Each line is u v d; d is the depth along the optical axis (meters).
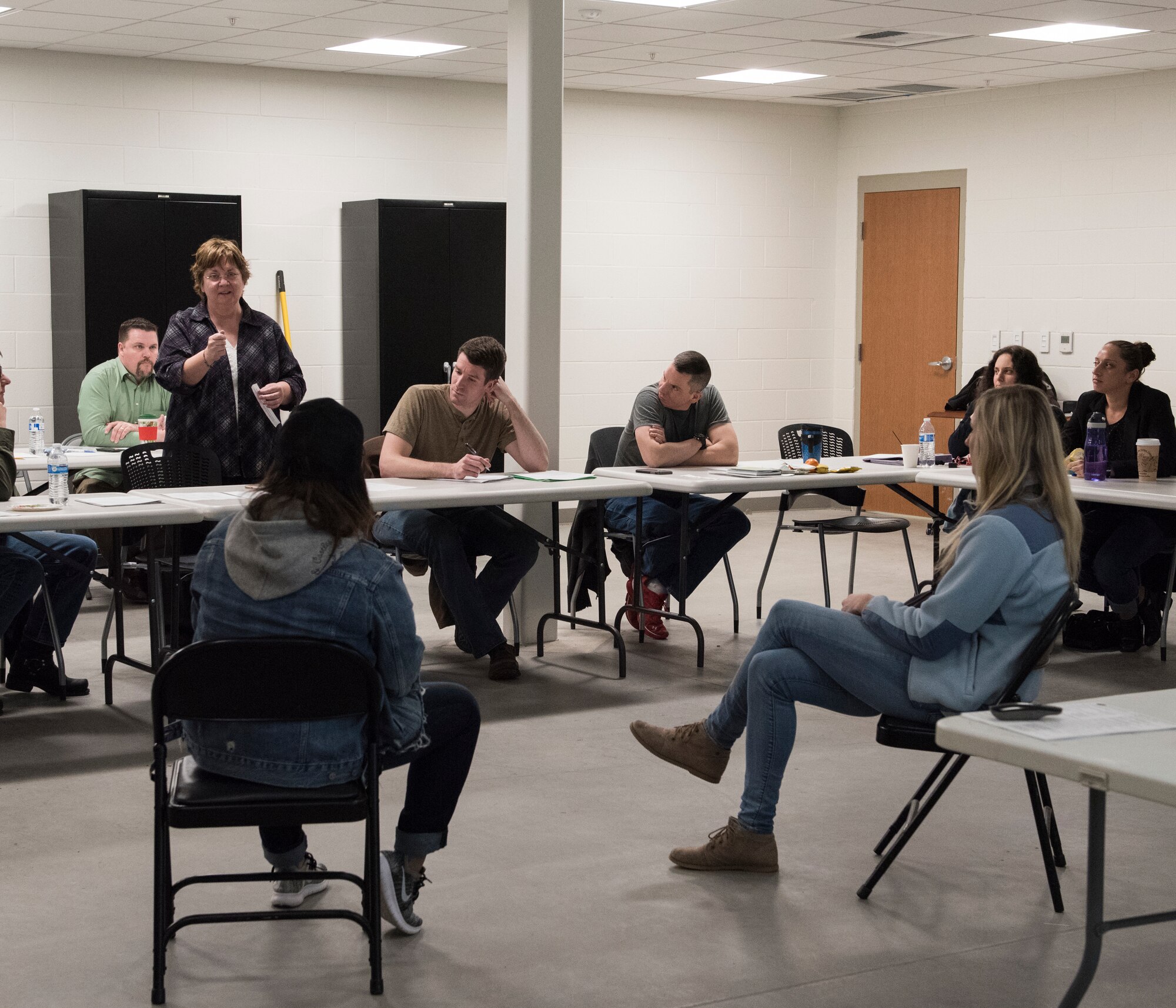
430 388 5.30
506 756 4.18
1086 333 8.75
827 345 10.39
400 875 2.85
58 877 3.21
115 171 7.91
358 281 8.41
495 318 8.51
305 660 2.45
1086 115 8.66
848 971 2.74
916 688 2.90
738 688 3.27
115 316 7.46
